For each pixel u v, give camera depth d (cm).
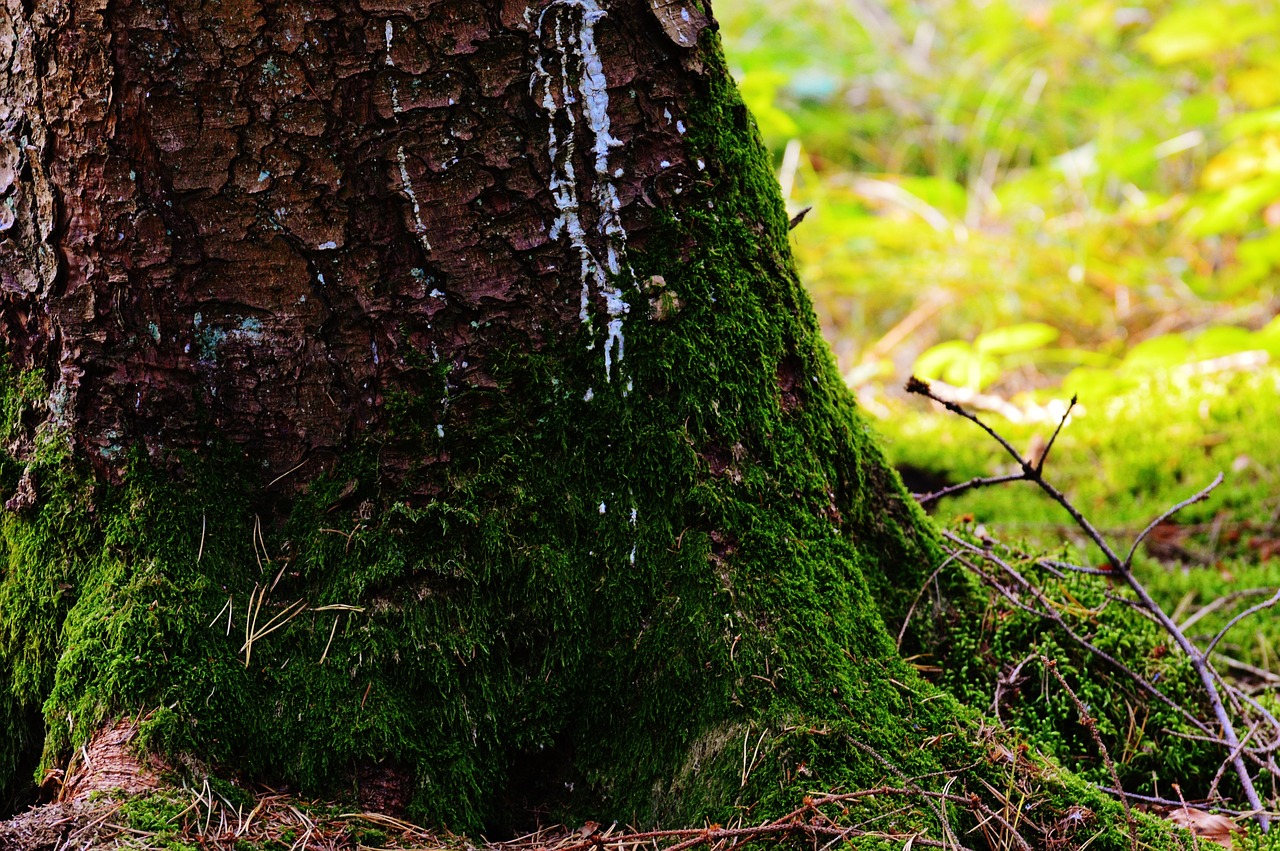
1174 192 730
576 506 307
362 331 305
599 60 304
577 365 307
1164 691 324
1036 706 319
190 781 300
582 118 304
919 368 507
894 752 304
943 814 300
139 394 305
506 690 307
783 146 765
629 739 306
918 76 820
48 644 307
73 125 301
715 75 309
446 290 305
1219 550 371
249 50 300
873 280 670
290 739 304
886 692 307
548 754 309
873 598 316
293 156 302
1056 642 322
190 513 306
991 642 322
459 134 303
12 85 302
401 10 301
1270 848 309
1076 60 822
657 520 308
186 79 301
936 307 655
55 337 305
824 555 312
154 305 304
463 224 304
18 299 305
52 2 300
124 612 304
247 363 305
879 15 880
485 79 303
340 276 304
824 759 303
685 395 308
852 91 835
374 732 304
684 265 308
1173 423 452
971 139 781
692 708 305
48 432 306
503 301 305
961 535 334
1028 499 409
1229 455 420
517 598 307
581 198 305
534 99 303
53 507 306
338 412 306
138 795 298
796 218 320
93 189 302
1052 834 301
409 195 303
